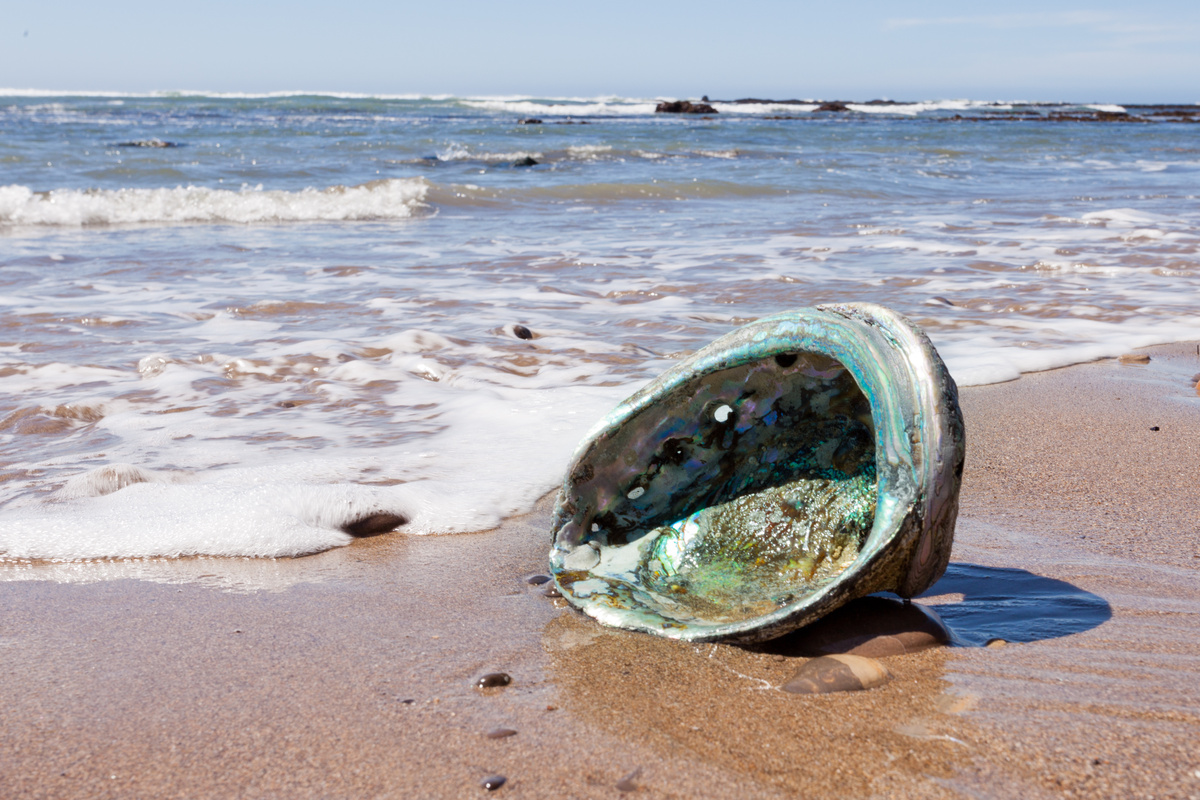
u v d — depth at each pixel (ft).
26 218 33.96
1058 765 5.09
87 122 100.07
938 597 7.57
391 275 24.73
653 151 68.39
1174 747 5.25
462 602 7.70
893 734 5.45
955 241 29.99
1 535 8.92
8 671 6.42
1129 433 12.44
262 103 190.70
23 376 14.92
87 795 5.02
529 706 5.89
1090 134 118.21
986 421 12.94
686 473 7.45
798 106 287.07
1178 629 6.92
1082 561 8.38
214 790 5.06
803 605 6.01
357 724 5.71
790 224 34.83
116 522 9.21
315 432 12.37
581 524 7.64
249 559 8.71
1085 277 24.17
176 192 36.81
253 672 6.42
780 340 6.41
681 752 5.33
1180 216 36.17
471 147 68.74
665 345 17.46
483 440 12.05
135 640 6.95
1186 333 18.44
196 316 19.62
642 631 6.81
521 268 25.81
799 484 7.07
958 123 160.86
